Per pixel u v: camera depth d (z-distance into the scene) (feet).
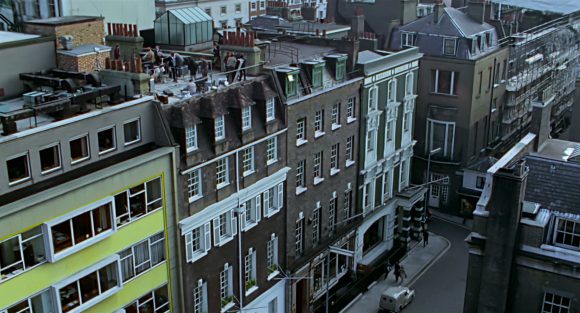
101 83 116.57
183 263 121.19
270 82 139.95
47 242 93.86
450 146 225.97
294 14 283.59
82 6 173.99
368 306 169.27
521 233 99.86
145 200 110.01
